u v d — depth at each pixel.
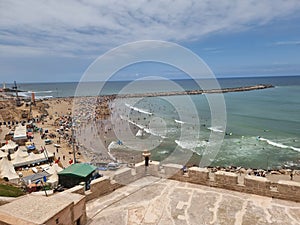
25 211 5.41
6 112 70.62
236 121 65.94
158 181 9.29
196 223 6.45
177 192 8.27
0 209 5.51
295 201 7.36
